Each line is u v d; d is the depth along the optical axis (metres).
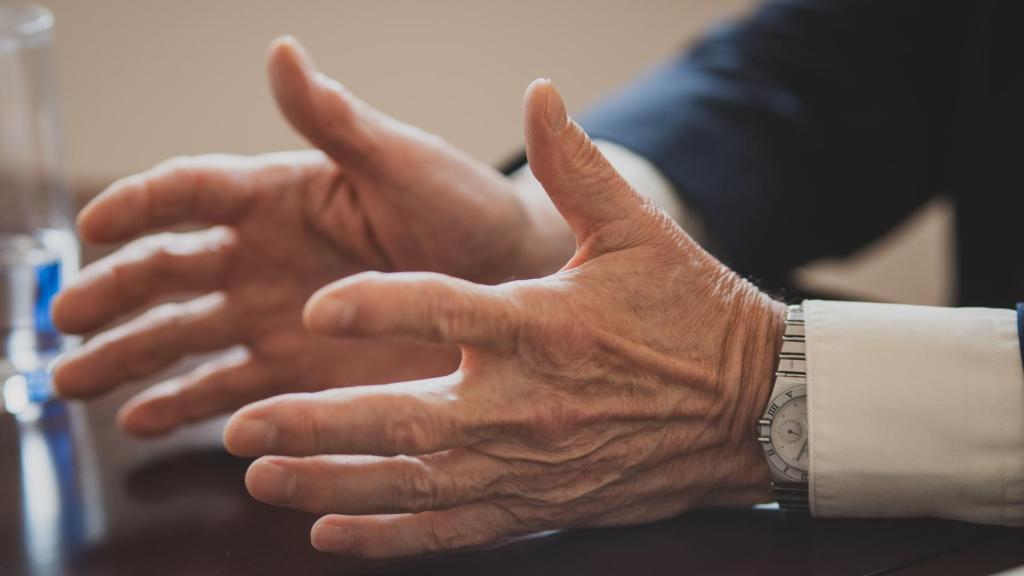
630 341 0.71
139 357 0.86
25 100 0.87
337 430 0.66
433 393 0.68
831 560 0.69
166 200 0.84
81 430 0.85
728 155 0.97
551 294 0.70
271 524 0.73
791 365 0.73
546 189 0.71
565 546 0.71
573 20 1.96
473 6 1.88
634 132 0.97
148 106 1.76
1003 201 1.06
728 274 0.75
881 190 1.06
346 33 1.82
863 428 0.72
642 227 0.72
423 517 0.70
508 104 1.96
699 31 2.06
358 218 0.85
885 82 1.05
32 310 0.87
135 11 1.71
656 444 0.72
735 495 0.74
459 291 0.67
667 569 0.69
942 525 0.73
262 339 0.87
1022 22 1.03
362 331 0.65
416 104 1.90
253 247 0.86
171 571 0.69
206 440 0.84
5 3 0.88
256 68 1.79
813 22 1.05
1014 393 0.72
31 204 0.87
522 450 0.69
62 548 0.71
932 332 0.73
